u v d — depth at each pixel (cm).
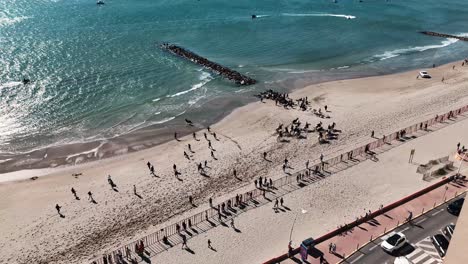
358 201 4603
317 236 4069
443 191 4684
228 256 3878
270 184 4947
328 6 16538
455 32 13112
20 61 8981
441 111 6806
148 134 6456
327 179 5028
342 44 11531
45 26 11638
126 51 10094
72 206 4681
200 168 5378
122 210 4588
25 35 10694
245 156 5694
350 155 5519
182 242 4066
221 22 13250
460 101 7194
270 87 8356
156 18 13338
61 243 4097
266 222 4322
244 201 4675
